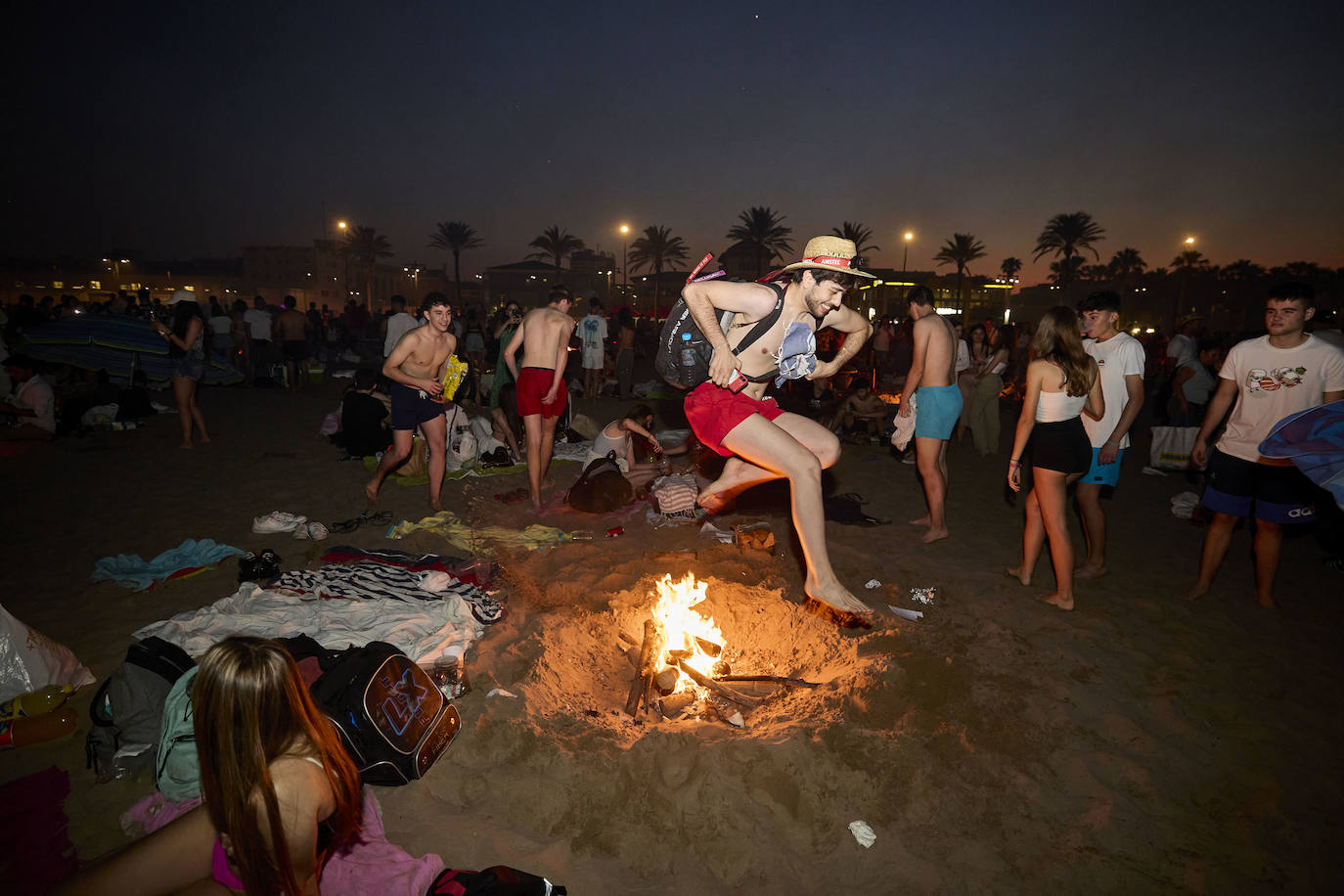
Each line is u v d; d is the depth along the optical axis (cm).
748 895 257
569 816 288
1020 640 436
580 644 429
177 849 216
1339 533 616
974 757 324
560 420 1018
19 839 269
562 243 7688
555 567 546
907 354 1703
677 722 353
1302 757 334
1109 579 537
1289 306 436
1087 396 462
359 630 408
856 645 422
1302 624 468
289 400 1373
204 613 421
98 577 496
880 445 1050
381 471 678
